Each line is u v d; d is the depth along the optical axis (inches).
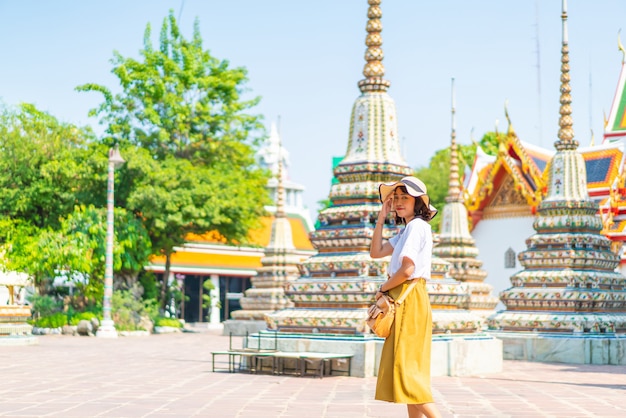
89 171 1608.0
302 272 703.1
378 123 710.5
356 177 700.7
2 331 1059.9
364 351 617.0
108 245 1416.1
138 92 1777.8
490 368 690.2
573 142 956.0
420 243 282.7
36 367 697.6
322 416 392.2
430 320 282.4
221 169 1811.0
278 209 1560.0
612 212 1617.9
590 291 890.1
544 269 928.3
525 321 893.8
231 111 1840.6
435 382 593.6
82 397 460.8
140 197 1583.4
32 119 1704.0
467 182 1834.4
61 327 1487.5
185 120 1802.4
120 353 924.0
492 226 1736.0
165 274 1787.6
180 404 432.8
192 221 1643.7
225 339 1359.5
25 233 1610.5
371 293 645.9
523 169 1684.3
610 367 791.7
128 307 1598.2
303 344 652.1
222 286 2503.7
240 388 524.1
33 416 378.3
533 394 513.0
